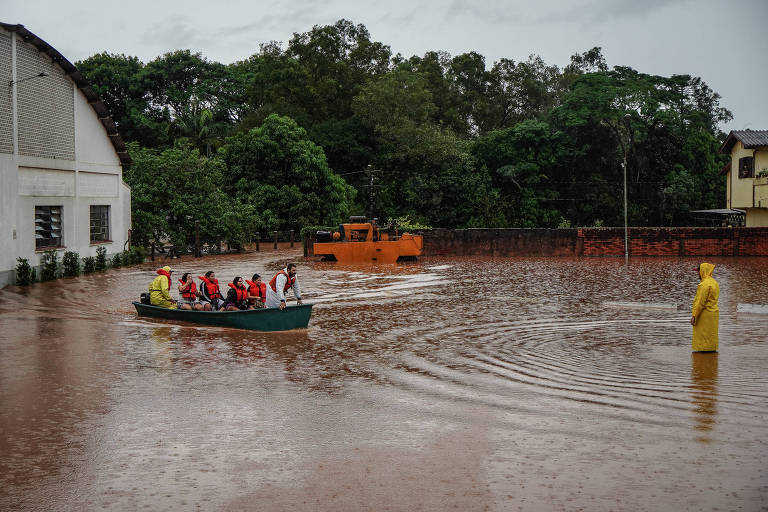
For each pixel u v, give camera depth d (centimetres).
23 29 2227
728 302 1869
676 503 573
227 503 583
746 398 902
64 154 2556
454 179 5881
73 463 679
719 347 1261
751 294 2045
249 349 1252
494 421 810
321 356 1194
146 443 738
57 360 1151
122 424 804
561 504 574
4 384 991
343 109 6731
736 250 3694
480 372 1070
